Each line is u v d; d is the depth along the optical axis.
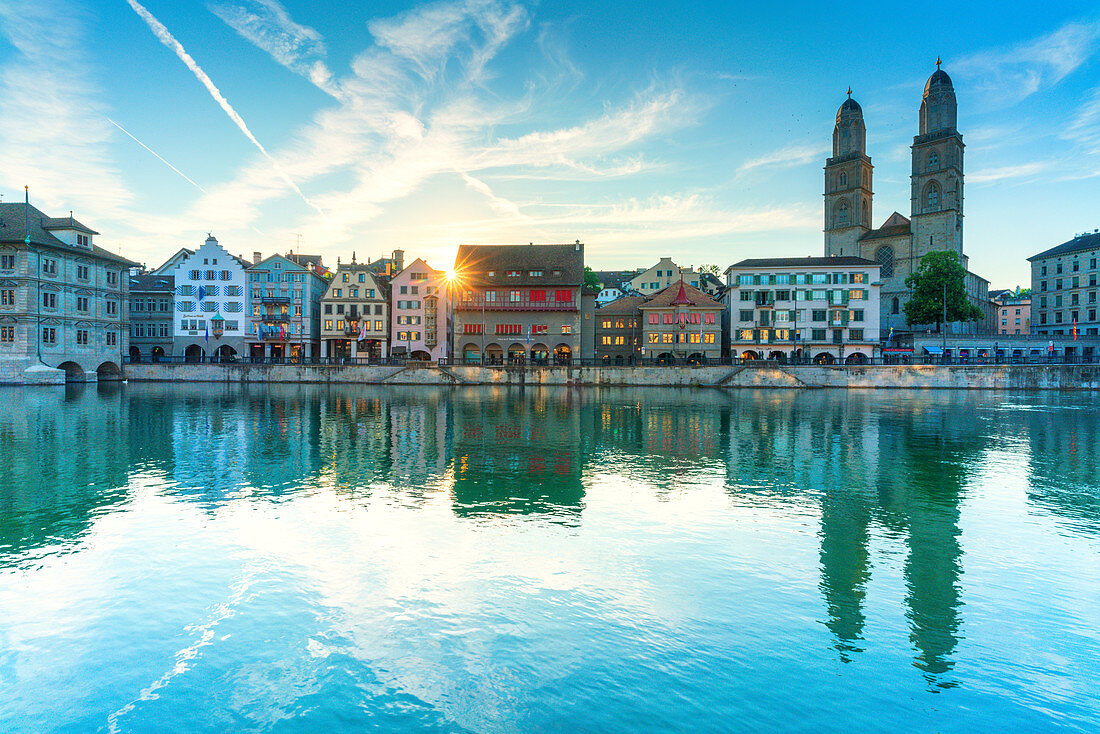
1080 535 14.81
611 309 98.81
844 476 21.38
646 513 16.44
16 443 27.25
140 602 10.86
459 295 89.88
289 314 95.00
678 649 9.40
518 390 68.88
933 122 105.88
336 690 8.30
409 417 38.50
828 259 93.19
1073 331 99.50
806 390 70.38
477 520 15.68
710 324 90.62
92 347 76.25
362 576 12.01
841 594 11.37
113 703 8.11
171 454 24.73
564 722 7.66
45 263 69.31
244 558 12.94
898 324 107.94
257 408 44.06
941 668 8.95
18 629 9.91
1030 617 10.52
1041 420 38.75
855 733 7.57
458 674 8.71
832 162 116.62
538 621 10.22
